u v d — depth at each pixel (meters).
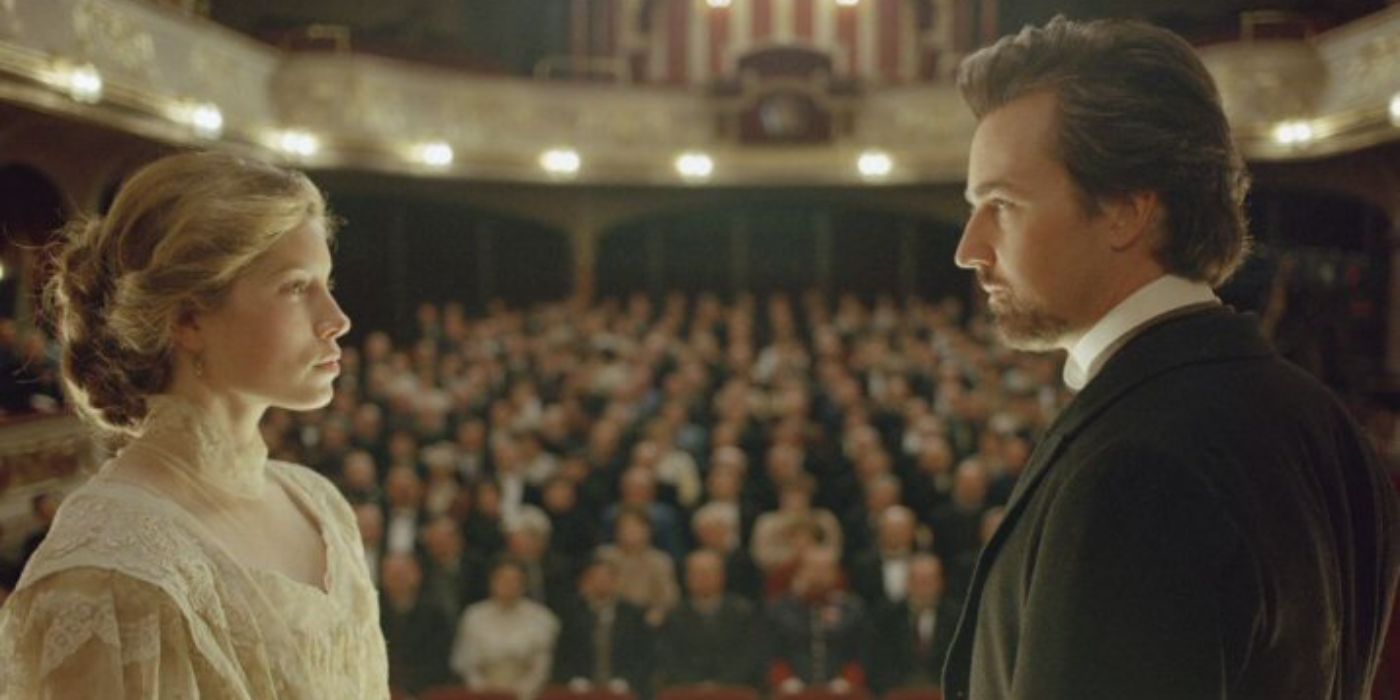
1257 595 0.84
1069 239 1.01
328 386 1.16
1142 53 1.00
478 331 14.53
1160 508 0.86
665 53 18.91
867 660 5.61
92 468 9.23
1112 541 0.86
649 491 7.35
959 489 7.20
